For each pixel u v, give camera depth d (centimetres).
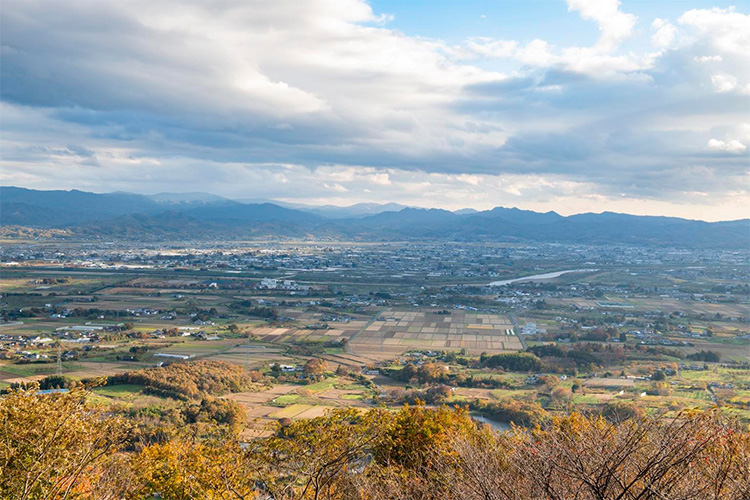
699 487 1233
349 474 1962
